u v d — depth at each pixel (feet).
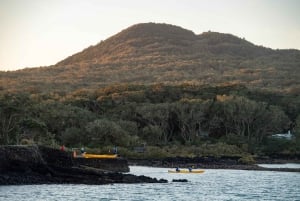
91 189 450.30
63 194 416.26
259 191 480.64
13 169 484.74
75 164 552.00
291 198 440.86
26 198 391.04
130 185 487.20
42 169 497.05
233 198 433.89
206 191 469.57
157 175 618.85
